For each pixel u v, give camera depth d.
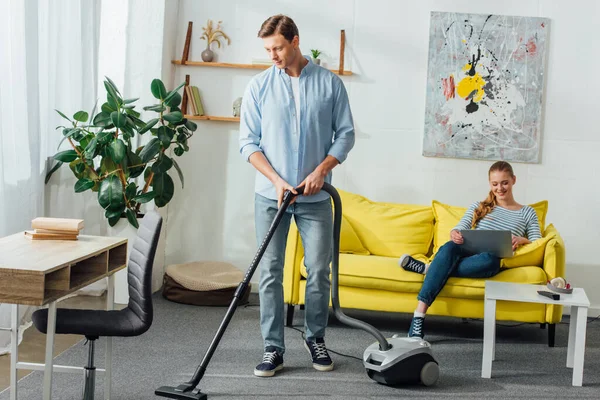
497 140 5.04
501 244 4.01
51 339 2.34
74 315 2.54
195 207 5.27
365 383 3.31
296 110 3.32
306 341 3.55
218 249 5.29
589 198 5.04
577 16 4.99
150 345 3.76
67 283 2.33
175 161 4.74
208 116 5.14
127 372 3.29
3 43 3.52
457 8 5.05
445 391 3.24
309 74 3.34
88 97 4.62
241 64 5.12
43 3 3.97
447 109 5.06
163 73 4.93
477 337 4.29
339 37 5.12
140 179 4.83
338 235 3.28
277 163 3.32
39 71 3.99
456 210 4.71
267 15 5.15
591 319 4.96
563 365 3.75
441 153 5.07
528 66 5.01
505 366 3.69
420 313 3.95
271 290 3.38
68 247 2.61
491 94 5.03
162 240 5.21
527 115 5.02
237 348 3.79
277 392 3.12
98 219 4.73
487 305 3.47
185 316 4.44
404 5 5.07
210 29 5.17
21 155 3.71
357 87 5.13
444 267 3.98
